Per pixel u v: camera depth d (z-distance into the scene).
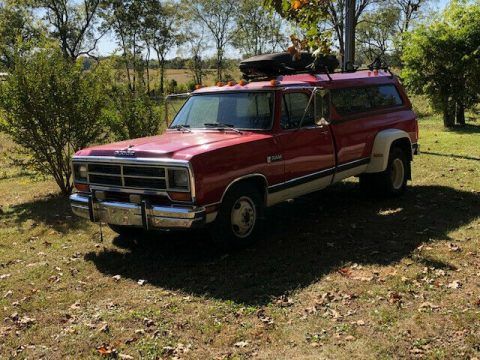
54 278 5.68
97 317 4.68
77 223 7.94
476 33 16.70
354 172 7.89
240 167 5.93
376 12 45.22
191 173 5.39
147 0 53.69
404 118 8.84
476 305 4.61
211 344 4.17
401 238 6.51
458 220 7.13
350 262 5.76
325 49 4.83
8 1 37.25
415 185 9.48
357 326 4.34
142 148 5.88
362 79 8.32
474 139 14.63
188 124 7.04
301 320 4.49
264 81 7.15
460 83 17.25
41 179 10.41
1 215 8.84
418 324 4.31
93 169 6.26
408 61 17.88
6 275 5.82
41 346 4.24
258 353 4.00
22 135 9.70
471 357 3.80
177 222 5.51
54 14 45.19
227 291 5.14
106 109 10.87
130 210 5.82
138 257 6.27
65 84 9.75
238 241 6.10
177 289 5.27
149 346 4.14
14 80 9.41
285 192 6.64
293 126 6.73
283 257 6.01
